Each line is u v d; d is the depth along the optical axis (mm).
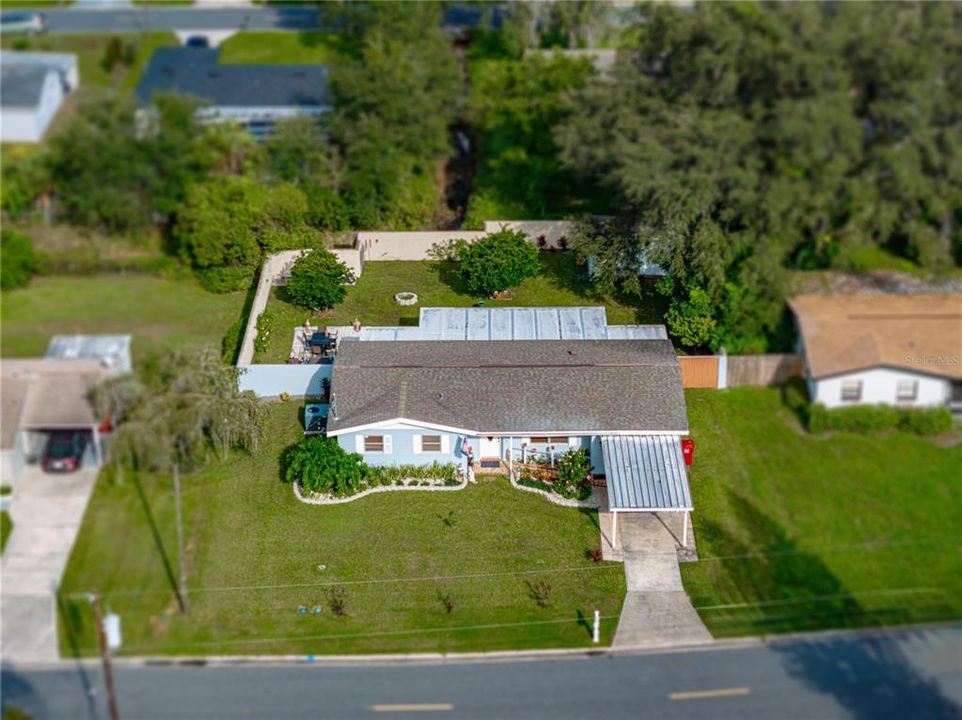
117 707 22203
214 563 25891
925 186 27406
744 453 27922
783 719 21906
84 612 23859
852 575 25000
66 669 22984
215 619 24500
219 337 29609
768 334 28828
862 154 27797
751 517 26781
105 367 26109
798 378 28375
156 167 28797
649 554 26641
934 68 27453
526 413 29094
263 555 26547
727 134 29016
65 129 28016
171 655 23500
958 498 25781
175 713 22109
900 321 27188
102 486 25906
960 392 26562
